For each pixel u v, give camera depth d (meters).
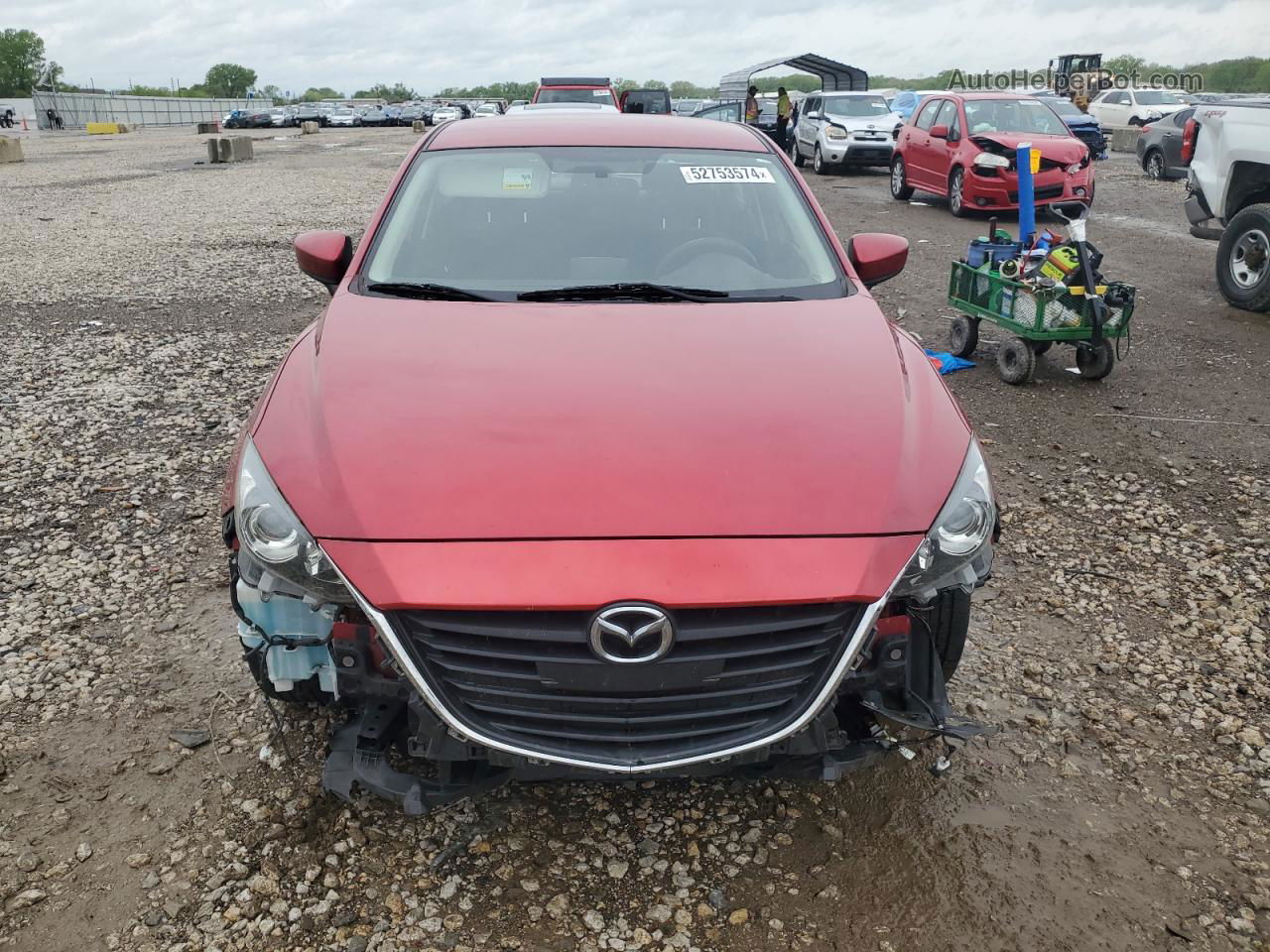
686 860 2.57
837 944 2.33
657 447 2.43
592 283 3.40
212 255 11.25
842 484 2.37
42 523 4.46
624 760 2.24
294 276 10.04
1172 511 4.66
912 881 2.51
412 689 2.27
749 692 2.24
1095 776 2.90
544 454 2.39
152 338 7.61
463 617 2.17
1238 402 6.16
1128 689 3.31
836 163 19.94
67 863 2.53
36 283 9.69
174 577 3.96
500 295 3.31
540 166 3.91
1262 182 8.07
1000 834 2.67
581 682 2.17
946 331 7.81
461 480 2.32
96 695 3.22
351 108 64.75
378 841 2.61
